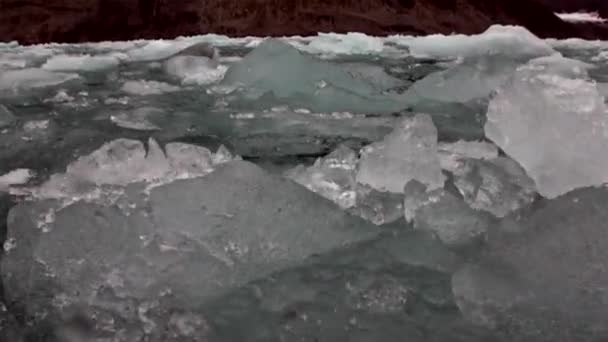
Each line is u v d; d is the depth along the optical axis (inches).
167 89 134.0
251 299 41.2
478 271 41.2
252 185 52.2
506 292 39.6
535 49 195.2
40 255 45.9
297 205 50.6
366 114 104.5
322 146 82.3
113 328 38.5
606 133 59.3
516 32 201.3
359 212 53.2
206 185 52.2
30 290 43.3
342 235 48.9
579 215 45.6
